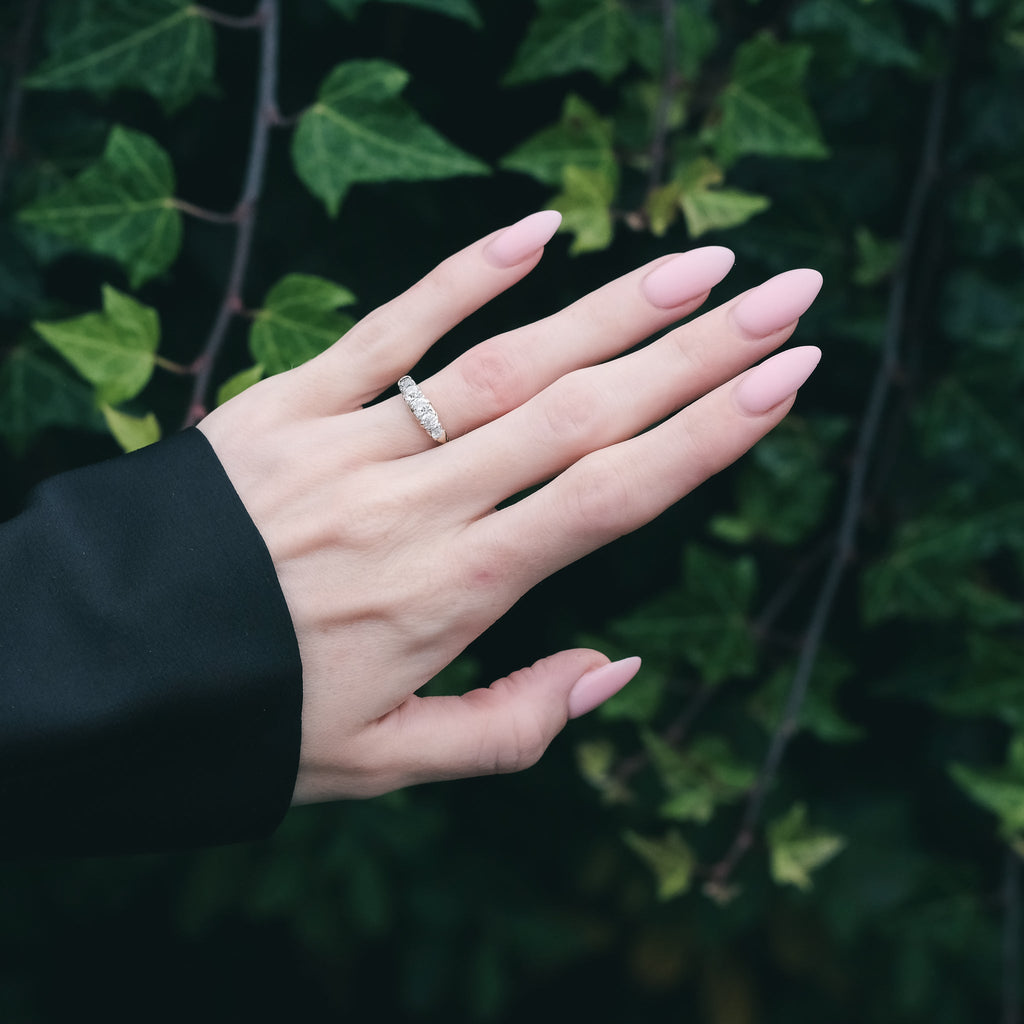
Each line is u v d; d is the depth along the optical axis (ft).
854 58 1.96
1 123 1.94
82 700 1.49
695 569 2.09
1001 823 2.19
